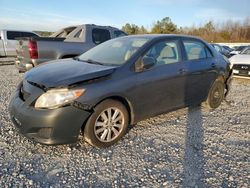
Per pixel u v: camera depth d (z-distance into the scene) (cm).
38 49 664
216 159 325
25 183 261
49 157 313
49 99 302
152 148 347
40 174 278
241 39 5647
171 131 407
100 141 339
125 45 420
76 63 390
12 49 1380
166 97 416
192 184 271
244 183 275
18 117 317
